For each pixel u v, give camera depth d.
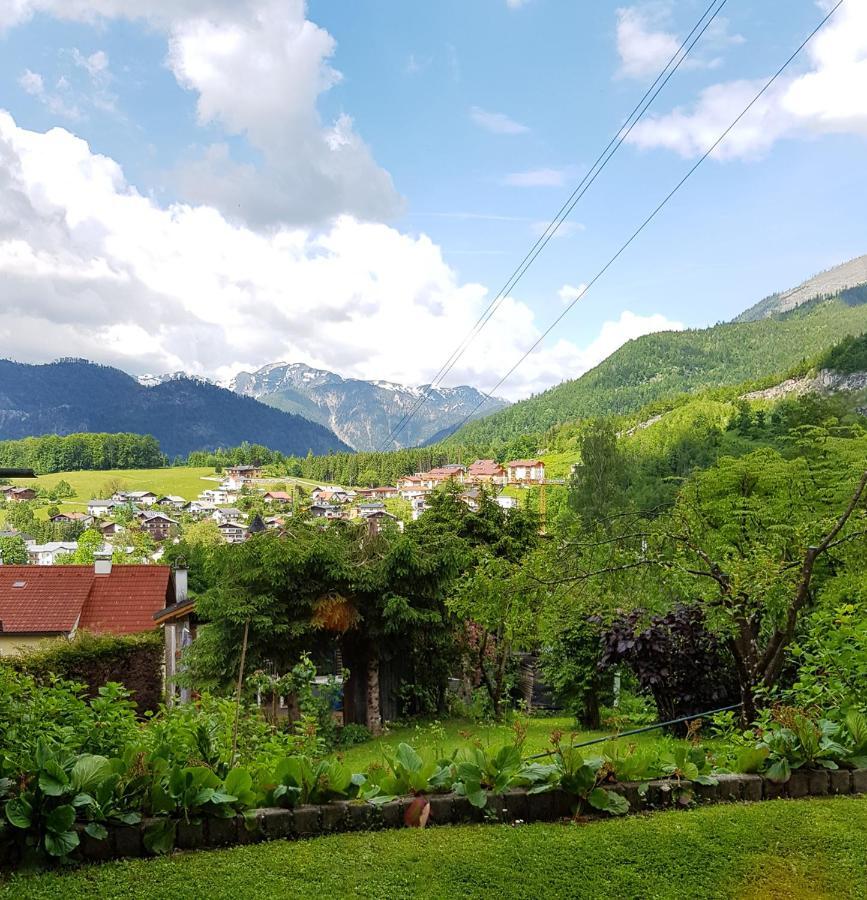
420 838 3.65
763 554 7.37
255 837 3.63
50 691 5.19
